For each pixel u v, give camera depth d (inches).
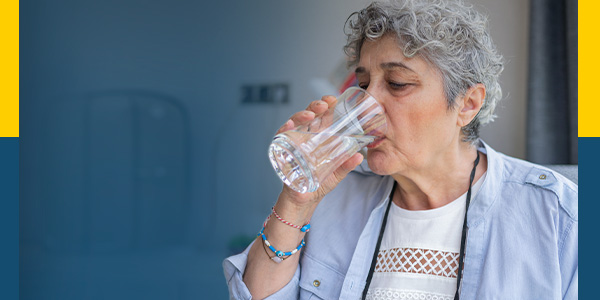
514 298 44.9
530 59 84.4
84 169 102.9
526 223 46.9
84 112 102.3
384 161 47.0
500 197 48.6
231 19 99.0
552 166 54.6
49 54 101.7
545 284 44.6
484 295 45.3
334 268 53.4
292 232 48.6
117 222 102.4
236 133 99.9
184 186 101.5
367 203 54.9
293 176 42.4
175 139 101.5
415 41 43.7
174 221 101.7
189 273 101.1
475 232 47.7
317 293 53.1
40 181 102.5
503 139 87.0
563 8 83.7
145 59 101.3
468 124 49.4
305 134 41.3
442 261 48.3
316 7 95.4
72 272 102.2
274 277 50.6
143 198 102.2
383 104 45.9
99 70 101.7
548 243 45.6
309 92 96.3
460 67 45.3
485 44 47.8
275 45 97.6
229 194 100.7
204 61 100.0
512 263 45.8
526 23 84.7
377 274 51.2
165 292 101.4
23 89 101.7
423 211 50.3
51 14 101.3
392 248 51.1
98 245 102.3
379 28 45.4
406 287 48.7
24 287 101.2
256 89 99.0
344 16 94.3
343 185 57.2
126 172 102.3
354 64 52.0
